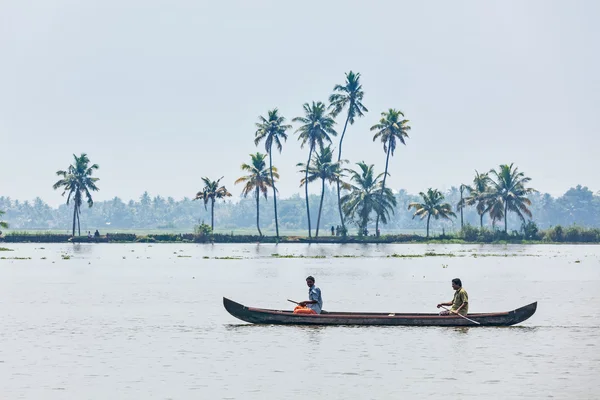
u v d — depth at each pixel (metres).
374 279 98.56
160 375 37.22
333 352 43.19
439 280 97.00
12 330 51.97
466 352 43.09
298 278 100.25
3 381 36.00
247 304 69.19
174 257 157.25
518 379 36.16
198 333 50.25
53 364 39.91
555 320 56.19
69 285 89.62
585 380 35.88
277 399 32.56
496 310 64.75
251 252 181.62
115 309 64.38
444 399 32.44
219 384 35.31
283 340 47.28
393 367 39.06
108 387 34.78
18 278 100.75
